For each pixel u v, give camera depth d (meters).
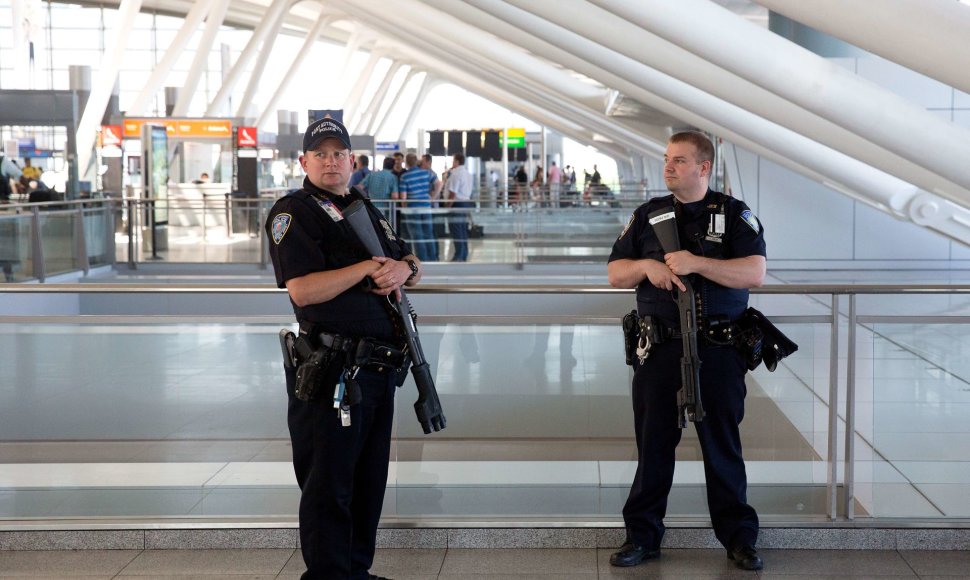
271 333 4.84
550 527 4.75
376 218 4.06
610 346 4.81
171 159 22.64
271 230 3.83
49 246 14.25
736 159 14.09
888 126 5.86
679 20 5.35
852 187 10.43
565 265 17.05
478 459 4.86
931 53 3.96
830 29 4.14
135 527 4.75
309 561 3.91
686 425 4.73
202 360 4.85
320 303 3.82
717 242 4.29
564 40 8.66
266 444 4.87
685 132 4.34
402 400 4.86
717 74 7.22
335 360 3.83
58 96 17.50
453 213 16.98
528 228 17.00
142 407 4.86
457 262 17.02
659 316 4.33
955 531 4.66
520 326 4.81
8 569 4.48
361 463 4.06
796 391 4.77
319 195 3.91
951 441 4.69
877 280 12.93
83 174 24.09
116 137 23.08
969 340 4.66
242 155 21.12
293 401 3.96
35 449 4.87
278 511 4.88
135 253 16.50
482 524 4.77
